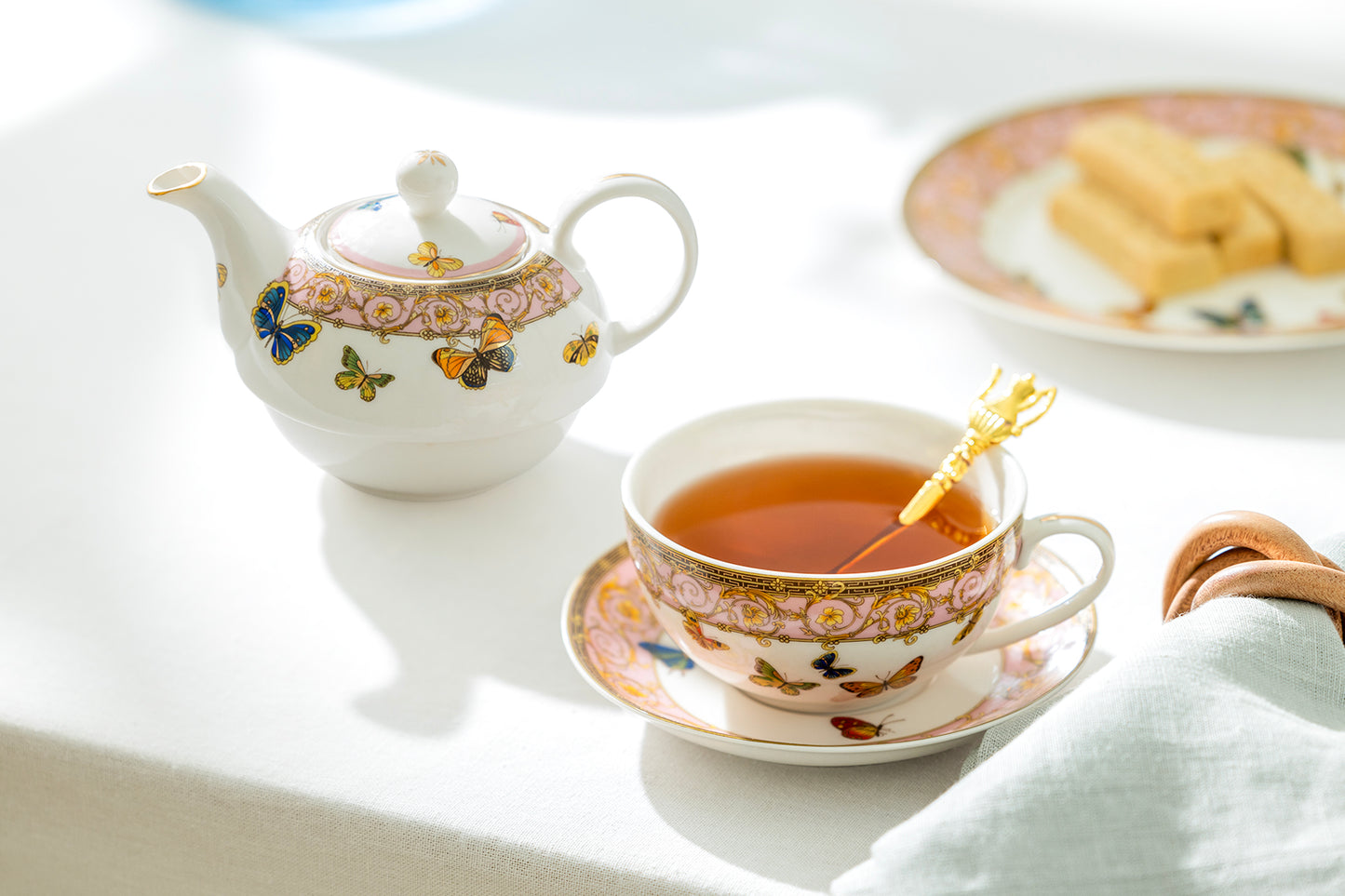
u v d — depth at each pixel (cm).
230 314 91
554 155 128
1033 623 84
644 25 162
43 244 116
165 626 88
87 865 86
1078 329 103
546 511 95
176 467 97
